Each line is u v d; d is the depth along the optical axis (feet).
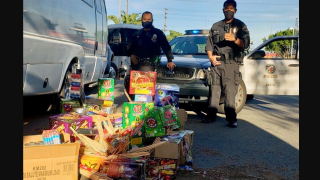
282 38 23.25
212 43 18.24
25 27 13.32
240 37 17.44
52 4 15.93
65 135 10.52
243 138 16.14
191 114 21.80
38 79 14.64
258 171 11.78
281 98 33.12
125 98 26.66
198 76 19.34
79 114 12.86
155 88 14.83
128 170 9.30
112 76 41.93
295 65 22.45
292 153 13.94
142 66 18.54
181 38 25.73
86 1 21.75
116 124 13.08
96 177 9.32
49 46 15.23
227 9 17.34
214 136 16.34
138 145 11.60
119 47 50.34
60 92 18.48
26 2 13.35
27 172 8.77
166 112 12.49
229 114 18.25
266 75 22.40
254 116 21.99
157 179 10.09
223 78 18.07
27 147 8.73
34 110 19.44
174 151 10.51
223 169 11.82
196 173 11.28
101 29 26.61
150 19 18.34
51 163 8.99
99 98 16.47
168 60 18.99
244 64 22.11
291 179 11.18
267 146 14.89
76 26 19.67
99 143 10.16
